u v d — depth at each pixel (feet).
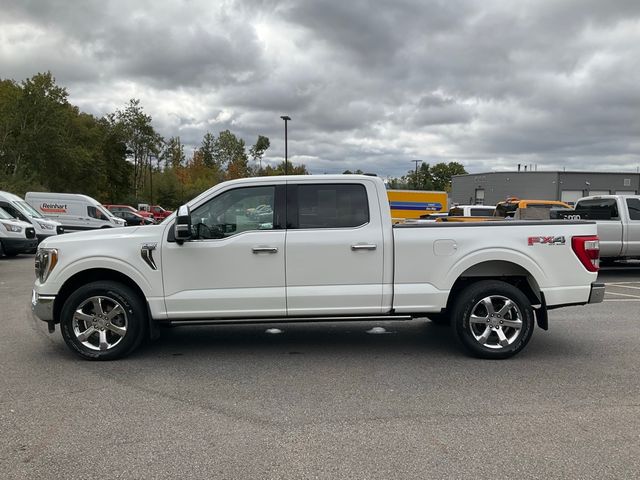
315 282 17.57
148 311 17.83
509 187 205.87
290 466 10.55
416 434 12.03
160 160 270.26
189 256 17.38
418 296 17.76
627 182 199.41
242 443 11.58
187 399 14.30
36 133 158.30
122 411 13.43
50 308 17.58
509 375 16.39
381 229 17.71
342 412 13.38
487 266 18.52
